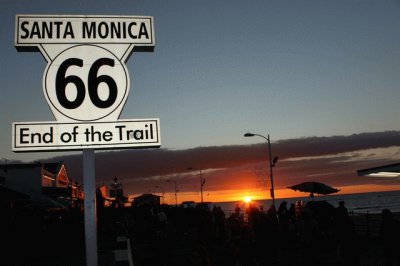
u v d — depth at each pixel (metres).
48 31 4.02
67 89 3.95
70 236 19.23
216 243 19.53
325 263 13.75
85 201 3.76
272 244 14.15
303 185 19.23
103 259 14.72
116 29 4.13
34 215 18.89
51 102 3.91
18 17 4.00
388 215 12.05
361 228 20.95
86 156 3.87
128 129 3.95
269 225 14.11
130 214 28.12
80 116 3.92
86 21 4.10
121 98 3.99
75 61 4.01
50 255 16.31
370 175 13.06
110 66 4.06
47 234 18.59
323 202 16.14
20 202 18.77
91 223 3.73
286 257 15.30
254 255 11.71
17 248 16.44
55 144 3.83
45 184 43.00
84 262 14.47
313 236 12.84
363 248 12.50
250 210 16.52
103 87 3.99
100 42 4.09
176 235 25.03
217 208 20.45
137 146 3.94
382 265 13.31
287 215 19.09
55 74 3.96
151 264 15.20
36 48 4.03
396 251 11.87
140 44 4.14
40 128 3.84
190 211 26.52
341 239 12.11
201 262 8.80
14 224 16.97
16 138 3.79
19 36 3.97
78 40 4.05
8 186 18.23
